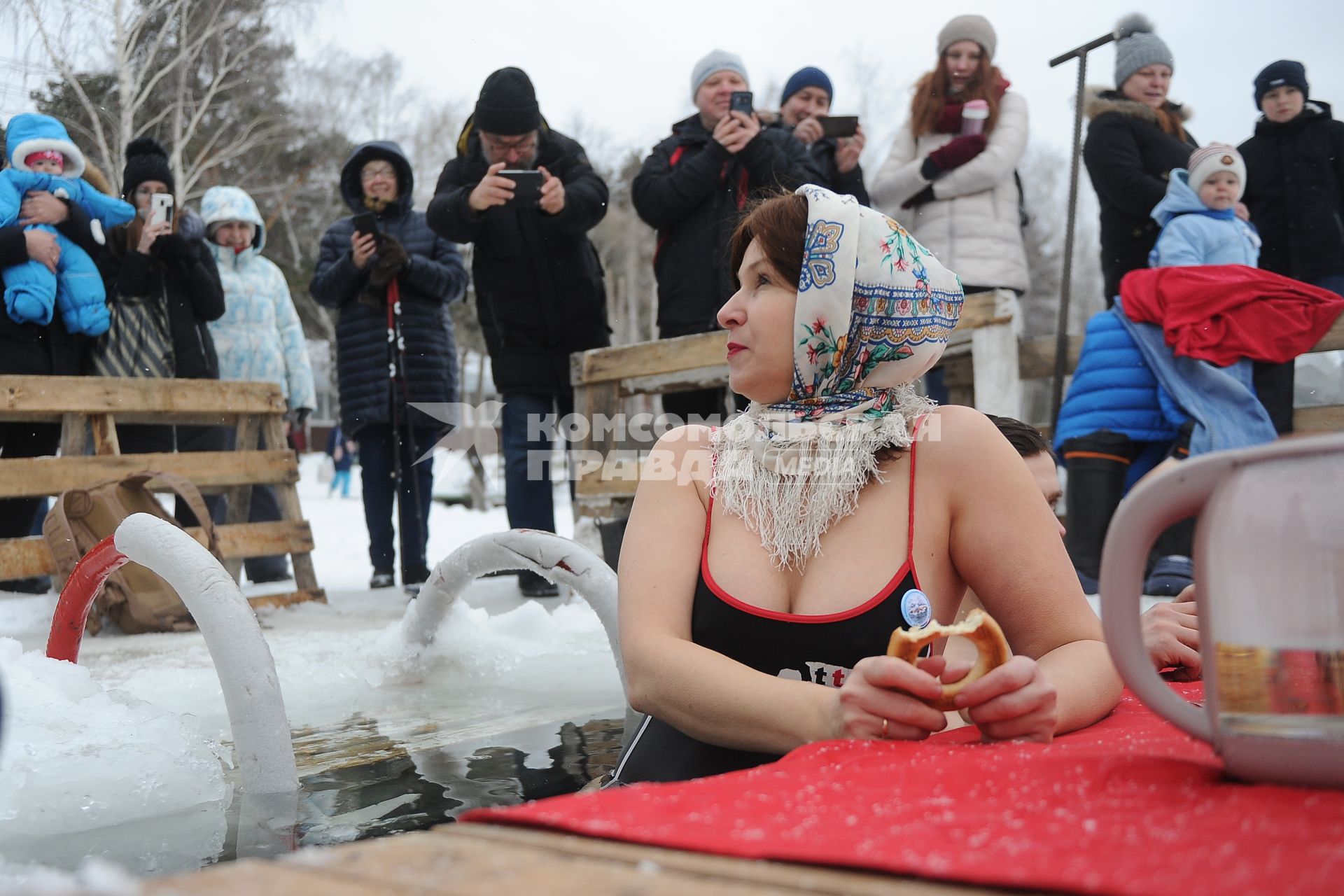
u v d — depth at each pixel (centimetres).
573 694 278
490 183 491
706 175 495
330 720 245
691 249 514
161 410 537
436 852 66
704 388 526
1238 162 464
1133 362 446
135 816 159
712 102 509
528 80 502
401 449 602
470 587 588
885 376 148
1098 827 69
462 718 248
